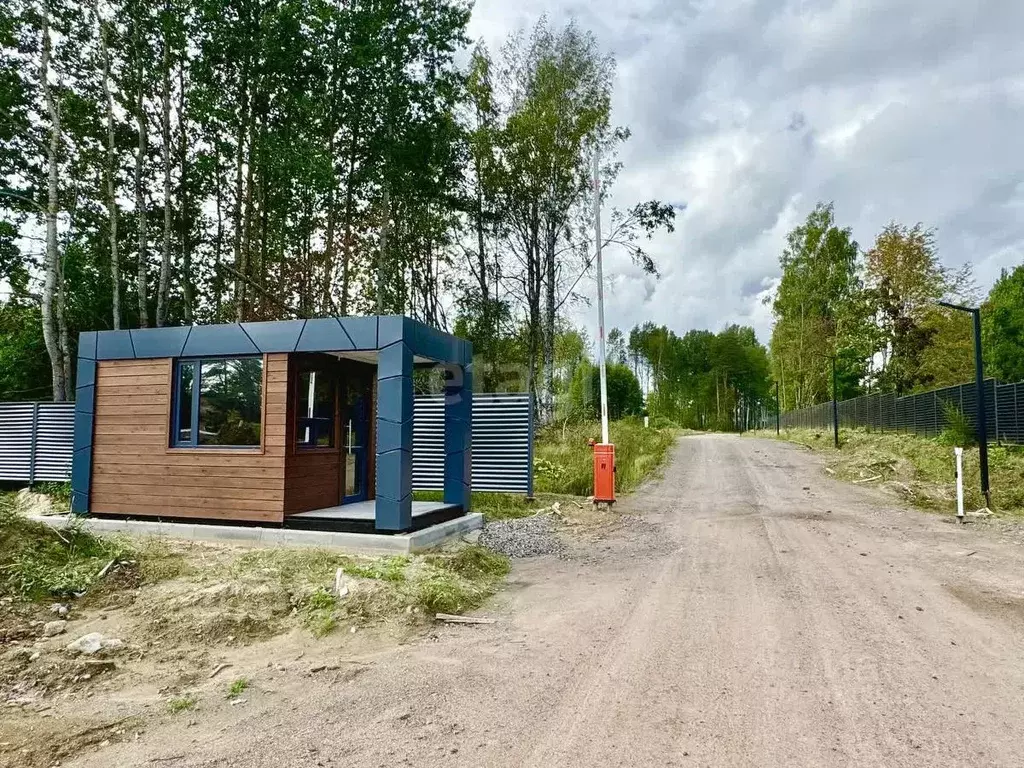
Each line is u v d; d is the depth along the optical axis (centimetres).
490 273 2466
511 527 1028
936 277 3441
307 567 666
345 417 973
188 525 852
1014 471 1503
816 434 3519
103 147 2061
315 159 1809
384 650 489
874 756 310
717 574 710
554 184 2308
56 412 1661
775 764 304
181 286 2408
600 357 1303
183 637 499
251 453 844
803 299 4878
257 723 362
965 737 330
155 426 891
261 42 1841
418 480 1326
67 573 591
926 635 495
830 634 499
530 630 532
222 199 2192
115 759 322
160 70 1950
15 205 1972
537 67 2294
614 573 734
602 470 1248
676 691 395
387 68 1992
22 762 319
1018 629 510
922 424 2484
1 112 1800
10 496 1509
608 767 304
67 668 433
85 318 2395
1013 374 3122
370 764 312
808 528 998
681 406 8631
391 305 2423
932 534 945
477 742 334
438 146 2122
